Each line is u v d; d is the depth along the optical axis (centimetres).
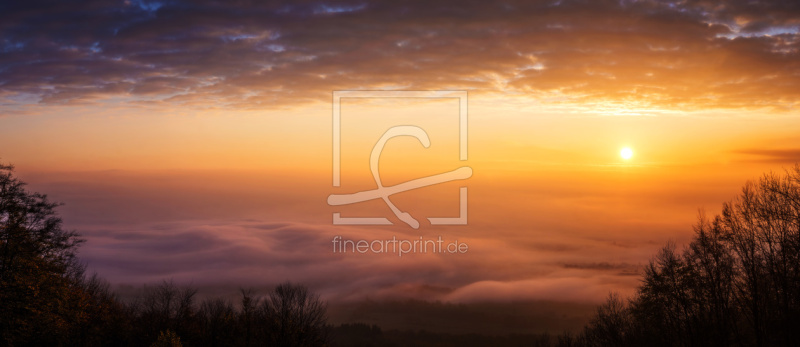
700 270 4597
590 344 5997
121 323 6469
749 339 4238
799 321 3731
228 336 6950
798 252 4069
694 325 4538
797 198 4388
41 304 4403
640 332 5094
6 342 4200
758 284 4206
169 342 5319
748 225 4525
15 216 4456
